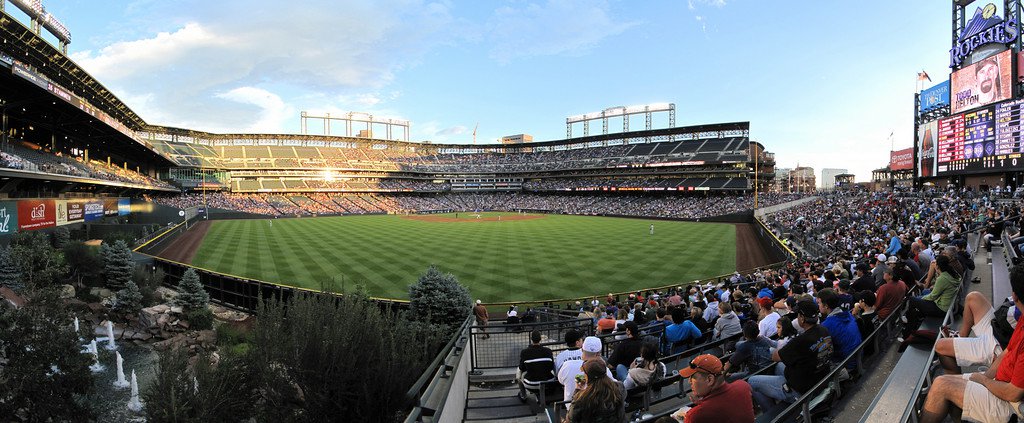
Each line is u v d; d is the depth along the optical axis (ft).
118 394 43.45
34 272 66.03
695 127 329.52
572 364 18.34
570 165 374.63
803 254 94.79
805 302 17.19
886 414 14.93
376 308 27.86
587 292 76.64
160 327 58.39
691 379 13.06
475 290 77.77
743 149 296.51
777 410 17.24
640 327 32.17
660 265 99.25
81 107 119.24
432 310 46.47
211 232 167.53
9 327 31.50
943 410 12.04
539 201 353.31
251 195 307.58
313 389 20.99
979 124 131.75
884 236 86.12
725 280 71.20
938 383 12.19
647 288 78.79
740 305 37.86
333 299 30.01
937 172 149.18
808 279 49.16
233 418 24.89
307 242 137.69
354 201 329.11
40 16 135.33
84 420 34.09
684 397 23.18
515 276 88.02
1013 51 122.31
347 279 84.33
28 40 125.59
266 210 271.49
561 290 77.87
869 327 22.97
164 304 64.64
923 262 39.78
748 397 12.94
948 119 143.64
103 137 169.58
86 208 136.87
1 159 94.89
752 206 228.84
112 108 192.54
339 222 221.25
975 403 11.23
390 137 456.86
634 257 109.19
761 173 314.35
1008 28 124.47
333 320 23.18
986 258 45.42
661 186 300.20
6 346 31.45
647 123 387.34
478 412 23.93
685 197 290.56
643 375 19.81
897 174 299.99
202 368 25.46
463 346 27.89
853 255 67.82
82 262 78.89
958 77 141.08
